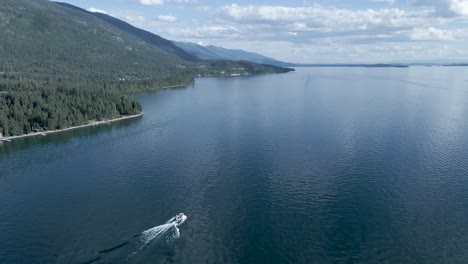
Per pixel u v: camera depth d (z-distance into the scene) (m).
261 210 142.25
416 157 193.38
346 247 119.12
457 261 111.88
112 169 188.50
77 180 175.38
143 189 163.25
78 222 135.75
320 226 130.88
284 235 126.00
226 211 142.12
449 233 125.25
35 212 144.25
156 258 114.44
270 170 180.62
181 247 119.56
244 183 166.62
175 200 151.75
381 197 150.12
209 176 175.50
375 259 113.44
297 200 149.50
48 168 192.88
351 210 140.62
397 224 130.88
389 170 176.62
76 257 115.12
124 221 135.88
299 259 113.94
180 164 192.75
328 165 185.12
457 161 186.38
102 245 121.12
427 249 117.38
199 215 139.38
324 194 154.00
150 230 129.38
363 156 196.75
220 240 123.44
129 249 118.88
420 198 148.50
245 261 113.19
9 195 160.25
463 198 147.88
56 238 125.62
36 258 114.88
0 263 112.44
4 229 132.00
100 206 147.88
